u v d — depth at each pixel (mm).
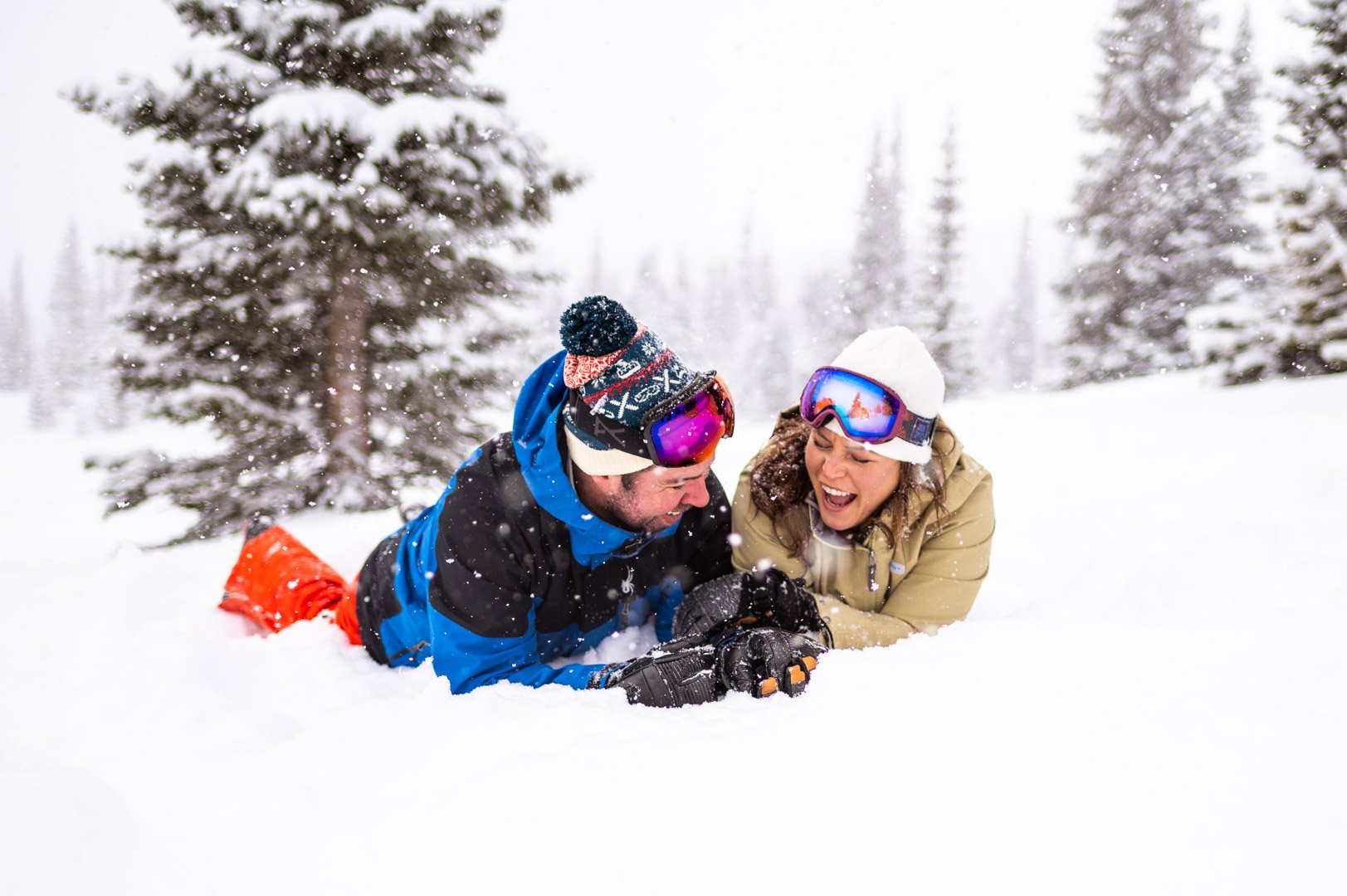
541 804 1011
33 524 14578
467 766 1168
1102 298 16906
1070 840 825
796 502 2025
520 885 871
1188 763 914
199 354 8391
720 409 1672
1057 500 3840
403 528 2234
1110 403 9344
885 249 26422
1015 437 6512
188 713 1530
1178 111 16234
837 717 1169
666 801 988
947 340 21328
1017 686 1192
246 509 8148
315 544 4332
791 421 2074
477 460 1857
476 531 1727
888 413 1740
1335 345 9961
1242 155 16172
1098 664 1246
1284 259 10586
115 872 995
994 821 873
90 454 8344
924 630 1946
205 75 7773
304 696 1842
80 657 2299
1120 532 2877
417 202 8102
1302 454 4465
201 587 3189
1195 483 3807
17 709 1828
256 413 8234
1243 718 990
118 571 3209
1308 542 1977
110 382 8195
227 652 1979
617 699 1426
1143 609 1852
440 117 7977
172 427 8906
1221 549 1942
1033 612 2061
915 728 1096
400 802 1071
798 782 998
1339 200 10250
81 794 1109
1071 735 1018
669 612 2158
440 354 8844
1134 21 16594
